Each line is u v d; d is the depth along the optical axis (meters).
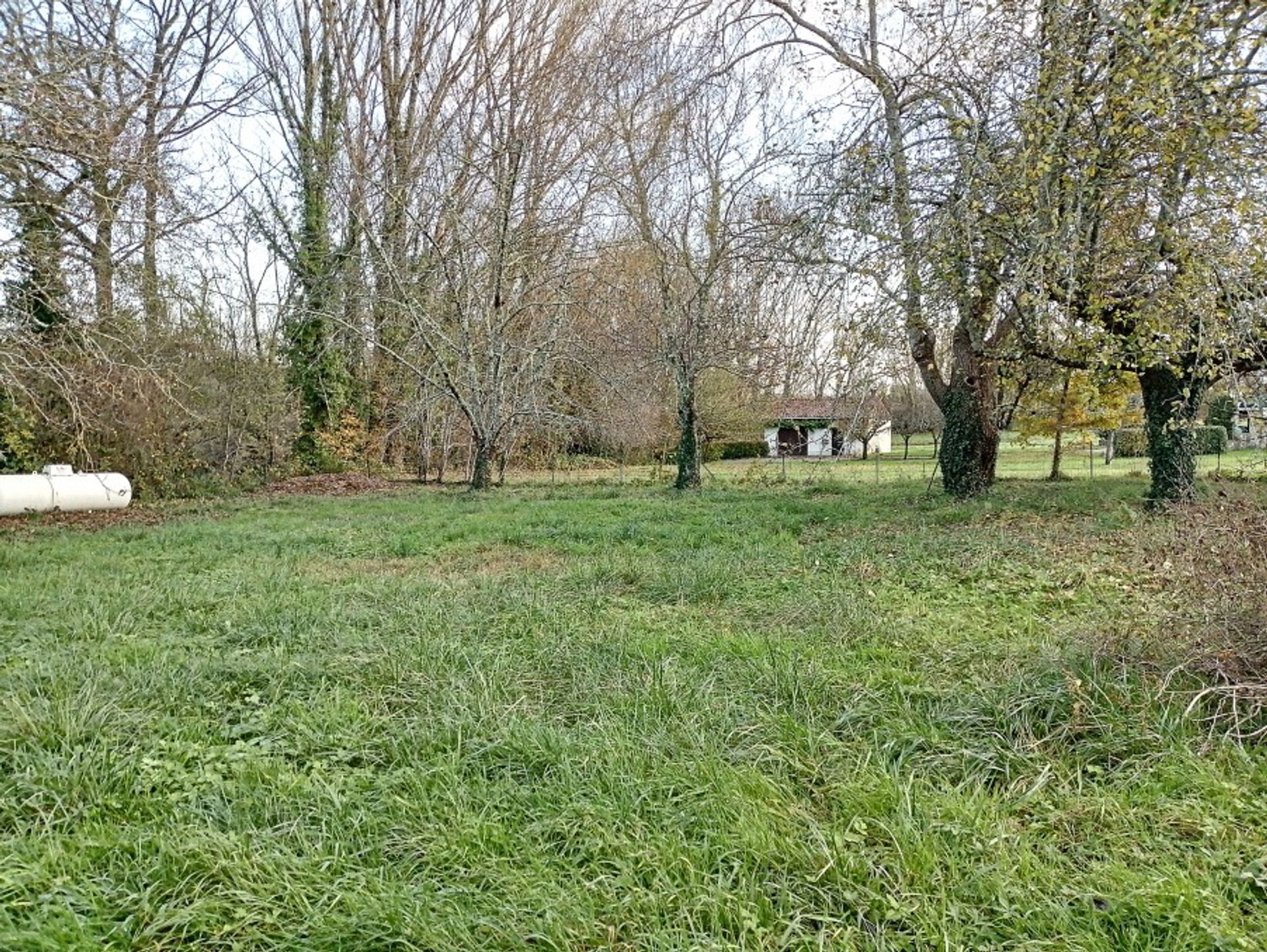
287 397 18.38
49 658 4.38
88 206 10.24
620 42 15.45
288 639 4.93
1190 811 2.58
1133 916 2.13
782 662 4.07
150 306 14.18
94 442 13.78
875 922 2.17
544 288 16.48
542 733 3.27
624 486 17.28
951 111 8.55
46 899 2.28
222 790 2.91
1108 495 11.39
